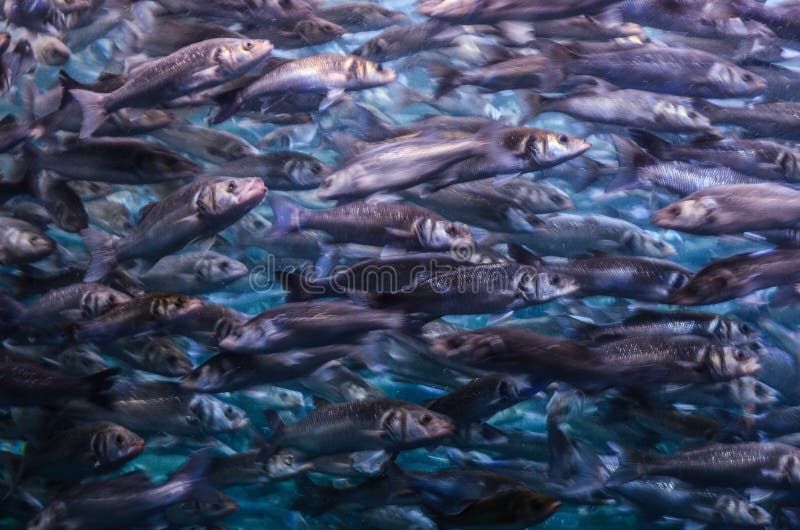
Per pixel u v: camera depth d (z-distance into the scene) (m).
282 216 4.60
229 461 4.64
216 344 4.66
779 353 4.85
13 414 4.49
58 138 4.71
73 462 4.45
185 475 4.45
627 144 4.80
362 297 4.36
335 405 4.46
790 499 4.64
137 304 4.45
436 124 5.03
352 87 4.67
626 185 4.82
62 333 4.49
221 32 4.99
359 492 4.58
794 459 4.48
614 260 4.64
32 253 4.72
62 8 4.95
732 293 4.38
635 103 4.89
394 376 4.80
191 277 4.86
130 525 4.42
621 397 4.53
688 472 4.50
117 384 4.59
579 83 4.91
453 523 4.36
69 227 4.80
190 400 4.62
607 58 4.86
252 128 5.73
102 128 4.80
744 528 4.60
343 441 4.44
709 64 4.86
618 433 4.72
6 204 4.91
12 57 4.52
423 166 4.52
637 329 4.52
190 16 5.02
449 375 4.75
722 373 4.41
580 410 4.73
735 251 5.64
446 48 5.53
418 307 4.39
